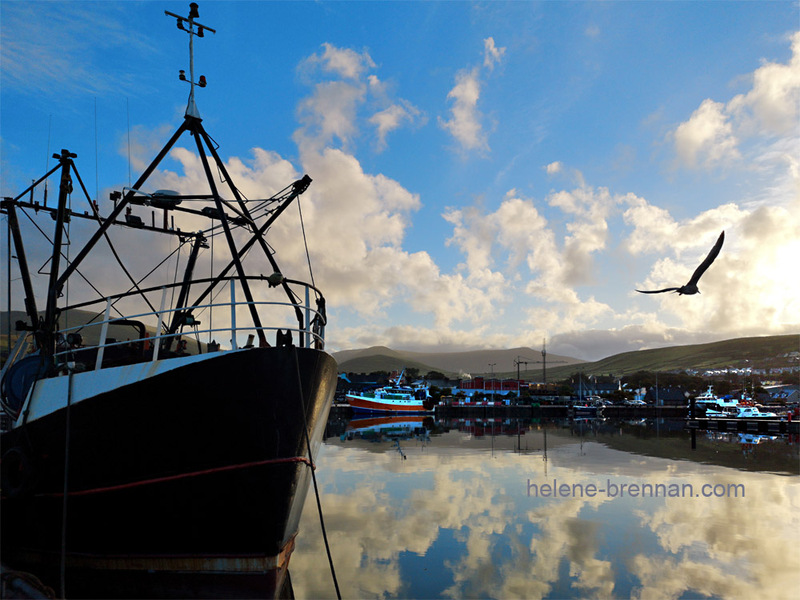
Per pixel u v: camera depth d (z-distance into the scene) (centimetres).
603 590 1073
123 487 1083
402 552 1315
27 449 1163
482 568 1190
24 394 1362
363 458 3139
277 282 1216
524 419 9406
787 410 11194
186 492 1071
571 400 15388
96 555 1104
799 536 1454
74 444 1109
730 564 1227
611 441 4406
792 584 1106
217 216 1531
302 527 1548
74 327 1235
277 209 1548
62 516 1121
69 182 1413
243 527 1078
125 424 1079
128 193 1348
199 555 1081
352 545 1371
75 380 1145
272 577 1073
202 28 1413
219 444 1069
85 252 1334
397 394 10644
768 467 2778
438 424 7312
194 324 1393
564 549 1340
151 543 1088
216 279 1236
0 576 938
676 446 3978
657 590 1070
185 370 1058
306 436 1138
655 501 1898
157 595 1055
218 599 1060
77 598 1020
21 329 1445
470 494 2027
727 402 11200
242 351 1064
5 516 1164
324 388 1227
